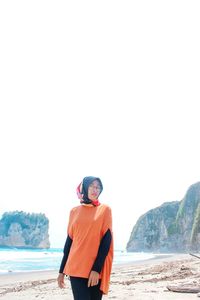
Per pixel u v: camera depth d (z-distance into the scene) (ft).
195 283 39.47
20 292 40.47
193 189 593.42
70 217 15.31
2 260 157.79
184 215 585.22
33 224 621.72
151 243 644.27
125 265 114.73
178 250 570.87
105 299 31.63
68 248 15.26
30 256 220.02
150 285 43.09
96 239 14.43
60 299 33.01
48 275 75.05
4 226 611.88
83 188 15.08
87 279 14.23
